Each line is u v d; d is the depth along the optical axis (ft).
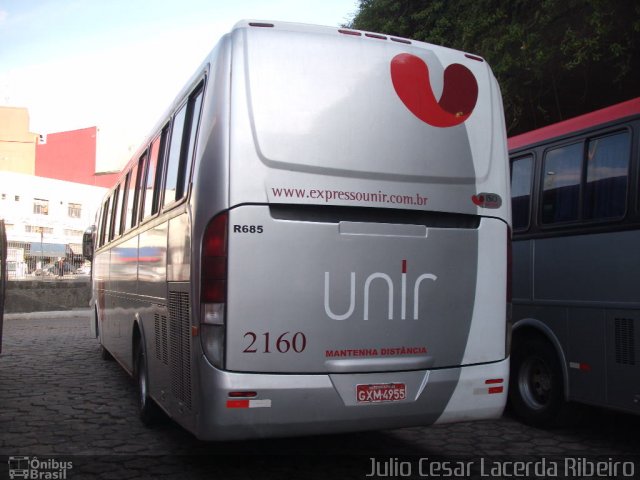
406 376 14.56
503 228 16.19
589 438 20.03
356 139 14.55
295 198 13.83
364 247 14.40
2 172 155.22
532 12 32.78
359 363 14.14
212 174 13.75
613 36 29.35
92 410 23.80
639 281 17.30
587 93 35.40
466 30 35.99
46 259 79.71
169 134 18.74
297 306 13.74
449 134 15.66
